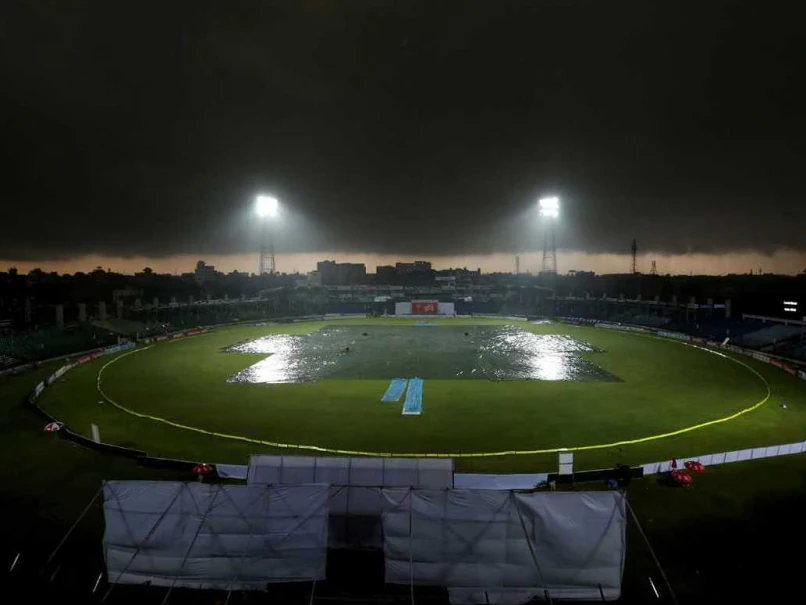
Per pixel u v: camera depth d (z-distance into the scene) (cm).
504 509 1606
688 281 15125
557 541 1591
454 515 1616
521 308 12556
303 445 3095
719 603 1605
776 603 1605
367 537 1830
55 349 6469
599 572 1591
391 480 1931
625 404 4034
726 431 3366
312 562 1656
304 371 5362
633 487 2433
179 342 7588
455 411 3841
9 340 6253
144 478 2525
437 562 1606
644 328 8769
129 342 7062
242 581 1645
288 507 1678
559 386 4653
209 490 1684
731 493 2369
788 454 2823
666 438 3234
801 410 3859
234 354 6469
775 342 6600
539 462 2828
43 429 3275
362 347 6994
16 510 2202
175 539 1672
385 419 3638
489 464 2795
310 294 14375
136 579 1673
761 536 2002
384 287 16988
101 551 1880
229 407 3953
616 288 14775
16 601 1606
